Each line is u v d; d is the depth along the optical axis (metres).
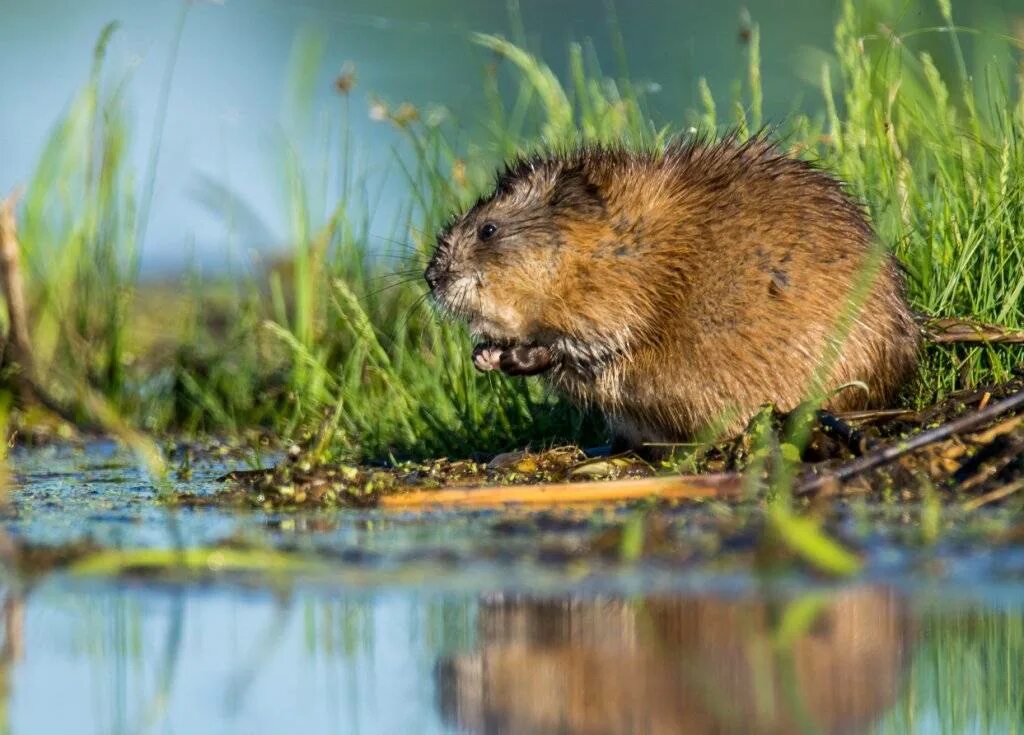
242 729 5.71
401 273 12.70
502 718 5.75
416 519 8.75
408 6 29.33
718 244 10.34
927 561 7.27
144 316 17.31
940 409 9.98
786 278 10.15
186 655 6.52
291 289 16.81
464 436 11.51
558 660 6.23
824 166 12.58
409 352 12.75
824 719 5.64
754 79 13.02
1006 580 6.95
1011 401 8.95
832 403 10.08
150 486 10.56
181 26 14.74
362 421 11.85
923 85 15.85
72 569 7.67
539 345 10.96
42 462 11.95
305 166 15.37
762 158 10.75
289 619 6.92
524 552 7.70
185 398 13.80
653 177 10.67
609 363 10.70
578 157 11.29
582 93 13.71
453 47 26.05
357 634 6.66
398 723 5.74
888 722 5.63
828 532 7.74
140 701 6.01
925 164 12.53
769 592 6.92
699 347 10.34
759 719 5.64
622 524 8.29
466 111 19.81
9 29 27.17
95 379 13.74
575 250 10.53
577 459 10.48
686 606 6.79
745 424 10.27
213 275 19.23
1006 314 11.03
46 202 14.59
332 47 26.16
